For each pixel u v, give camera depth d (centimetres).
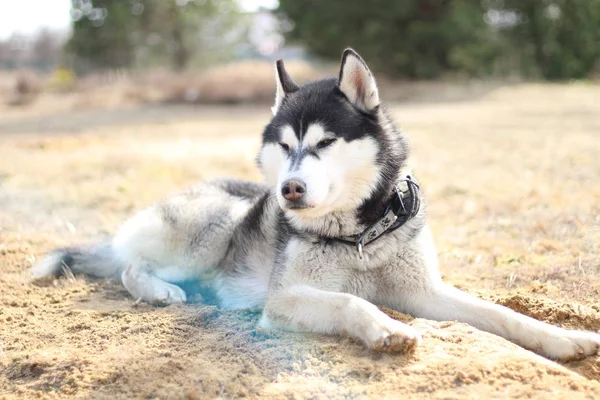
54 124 527
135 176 286
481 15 762
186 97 708
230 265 151
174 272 155
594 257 160
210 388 107
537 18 768
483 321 123
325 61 848
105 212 224
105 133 455
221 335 124
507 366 107
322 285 129
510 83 727
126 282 150
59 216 220
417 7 777
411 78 809
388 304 135
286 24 824
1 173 295
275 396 104
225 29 998
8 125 528
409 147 138
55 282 156
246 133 438
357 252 128
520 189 231
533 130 383
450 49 772
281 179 123
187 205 157
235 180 170
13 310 141
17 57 1425
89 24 946
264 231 144
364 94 131
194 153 342
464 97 629
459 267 162
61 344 124
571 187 228
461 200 225
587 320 127
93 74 905
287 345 117
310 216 127
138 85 788
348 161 126
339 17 771
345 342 117
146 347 120
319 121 126
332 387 106
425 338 117
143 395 106
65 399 107
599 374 112
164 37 978
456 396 102
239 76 786
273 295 128
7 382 114
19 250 180
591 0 757
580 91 613
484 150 323
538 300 134
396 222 128
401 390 104
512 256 167
